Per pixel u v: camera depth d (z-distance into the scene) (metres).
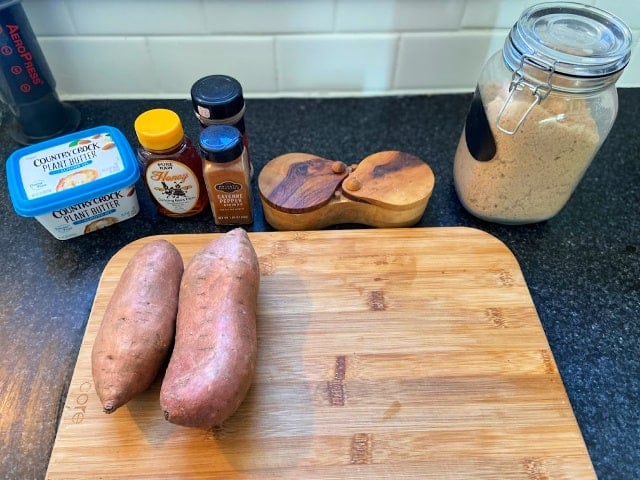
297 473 0.51
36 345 0.62
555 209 0.71
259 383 0.56
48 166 0.68
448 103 0.92
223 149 0.60
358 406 0.55
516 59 0.60
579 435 0.53
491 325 0.61
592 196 0.78
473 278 0.65
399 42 0.85
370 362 0.58
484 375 0.57
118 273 0.64
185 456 0.52
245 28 0.81
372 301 0.62
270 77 0.89
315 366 0.57
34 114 0.80
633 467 0.54
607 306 0.66
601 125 0.63
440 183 0.79
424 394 0.56
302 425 0.53
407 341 0.59
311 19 0.81
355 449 0.52
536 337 0.60
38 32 0.80
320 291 0.63
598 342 0.63
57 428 0.56
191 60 0.85
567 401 0.56
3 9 0.69
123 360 0.51
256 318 0.60
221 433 0.53
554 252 0.71
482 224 0.75
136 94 0.90
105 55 0.84
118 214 0.71
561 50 0.57
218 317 0.52
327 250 0.67
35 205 0.64
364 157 0.82
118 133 0.72
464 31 0.84
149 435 0.53
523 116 0.60
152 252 0.58
